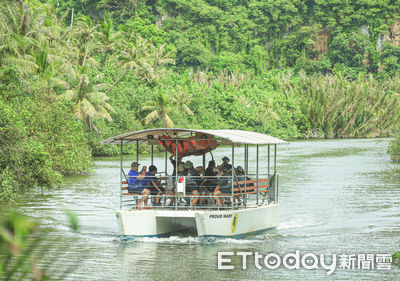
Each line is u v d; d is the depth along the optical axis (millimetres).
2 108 31578
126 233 22422
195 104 139125
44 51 75500
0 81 37062
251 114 157000
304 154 89812
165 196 22797
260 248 21719
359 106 183750
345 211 31922
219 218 22094
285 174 55625
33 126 49625
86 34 113312
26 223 2613
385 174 55062
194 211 21984
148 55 131250
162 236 23234
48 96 56562
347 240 23453
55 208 32656
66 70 84938
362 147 110625
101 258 19703
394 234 24828
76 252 20609
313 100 181375
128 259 19656
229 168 24688
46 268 17875
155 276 17438
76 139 55625
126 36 134625
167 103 115562
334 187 44312
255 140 23875
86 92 84250
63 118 53031
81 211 31750
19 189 34812
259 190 26094
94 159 85625
